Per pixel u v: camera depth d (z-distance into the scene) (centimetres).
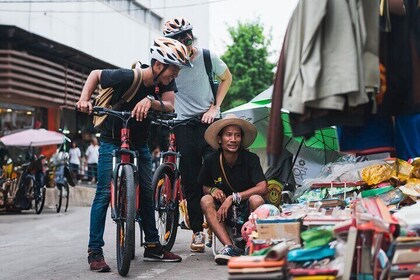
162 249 498
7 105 1662
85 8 2017
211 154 513
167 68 465
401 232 297
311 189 520
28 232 841
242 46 2905
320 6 269
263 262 266
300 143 602
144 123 479
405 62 314
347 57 267
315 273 272
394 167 476
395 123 378
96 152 1941
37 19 1739
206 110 559
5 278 448
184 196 577
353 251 273
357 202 343
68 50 1695
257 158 507
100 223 467
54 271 469
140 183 489
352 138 327
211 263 489
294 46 274
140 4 2453
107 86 464
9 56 1518
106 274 448
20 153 1577
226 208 479
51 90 1720
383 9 308
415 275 279
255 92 2900
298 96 270
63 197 1334
